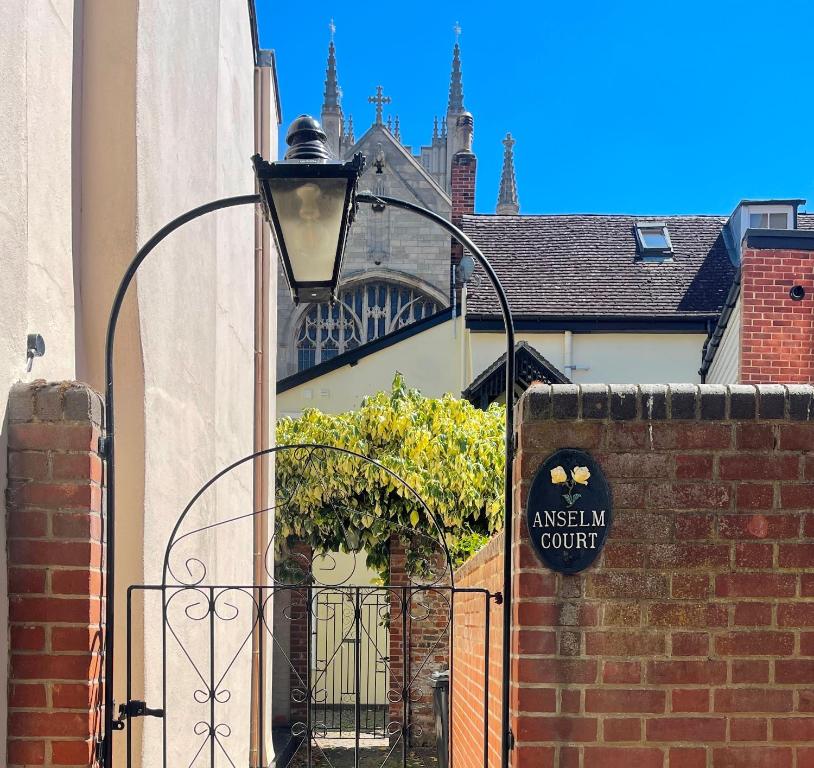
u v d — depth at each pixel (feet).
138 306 13.00
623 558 9.97
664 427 10.09
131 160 12.94
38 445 9.89
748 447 10.07
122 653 12.75
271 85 27.40
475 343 47.09
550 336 47.60
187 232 16.40
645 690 9.86
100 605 10.22
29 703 9.77
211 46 18.90
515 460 10.41
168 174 15.02
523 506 10.02
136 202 12.94
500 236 54.95
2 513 9.74
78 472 9.90
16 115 10.11
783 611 9.93
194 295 17.01
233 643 21.17
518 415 10.34
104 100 12.96
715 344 36.06
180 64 15.94
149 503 13.43
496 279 10.55
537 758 9.77
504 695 10.15
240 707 22.17
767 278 28.35
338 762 30.42
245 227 24.03
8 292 9.88
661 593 9.94
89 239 12.83
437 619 31.68
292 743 32.89
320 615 41.29
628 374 47.42
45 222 11.32
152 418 13.70
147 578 13.30
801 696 9.87
